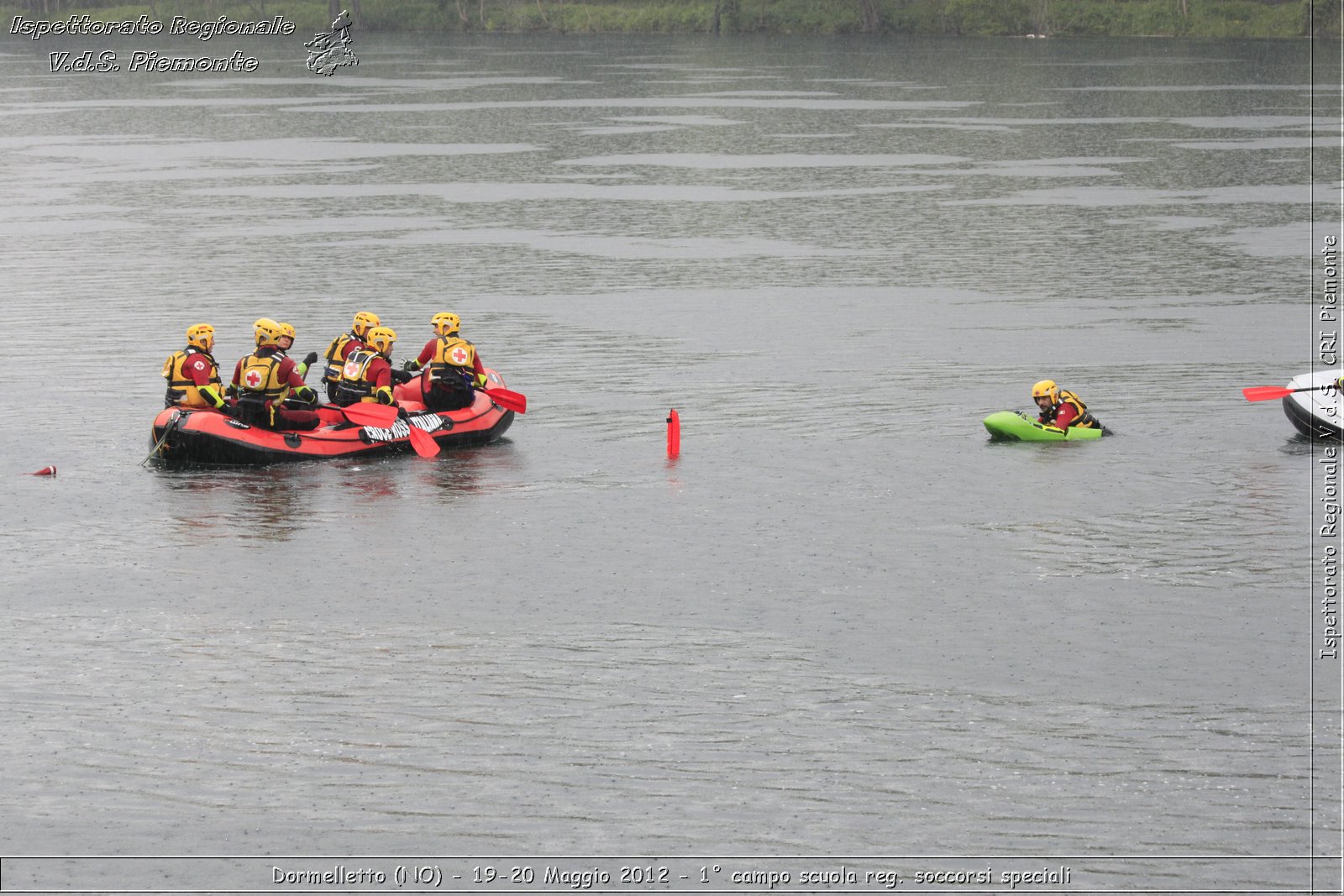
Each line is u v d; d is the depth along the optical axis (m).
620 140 77.56
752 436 26.17
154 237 49.16
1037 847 13.00
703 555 20.22
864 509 22.16
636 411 27.92
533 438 26.12
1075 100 97.81
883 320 36.41
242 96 105.31
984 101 97.62
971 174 64.62
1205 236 48.66
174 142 78.00
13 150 74.38
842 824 13.35
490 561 19.97
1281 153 70.25
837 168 66.94
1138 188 59.69
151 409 27.66
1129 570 19.61
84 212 54.50
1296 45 147.62
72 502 22.38
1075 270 43.12
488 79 118.06
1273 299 38.69
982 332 34.97
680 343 33.72
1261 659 16.73
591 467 24.34
